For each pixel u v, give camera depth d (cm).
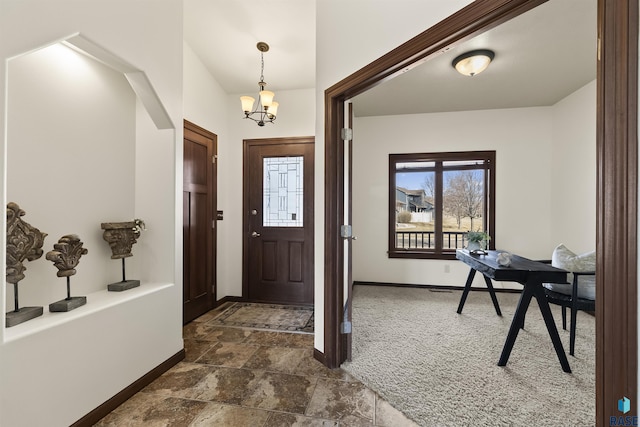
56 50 181
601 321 91
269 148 382
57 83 181
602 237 91
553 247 408
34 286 169
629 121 86
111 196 216
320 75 235
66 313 157
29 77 167
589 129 343
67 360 148
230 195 391
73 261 169
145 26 195
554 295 255
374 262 467
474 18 132
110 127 215
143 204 232
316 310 236
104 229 201
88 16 154
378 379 202
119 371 178
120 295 192
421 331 284
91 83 202
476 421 162
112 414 168
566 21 229
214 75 353
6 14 121
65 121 186
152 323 204
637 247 85
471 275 332
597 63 93
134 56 186
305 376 207
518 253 425
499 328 291
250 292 389
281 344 261
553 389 190
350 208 245
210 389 192
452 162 454
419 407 173
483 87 354
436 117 448
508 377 204
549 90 363
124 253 212
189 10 266
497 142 430
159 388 194
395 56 170
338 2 215
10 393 126
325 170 225
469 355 235
